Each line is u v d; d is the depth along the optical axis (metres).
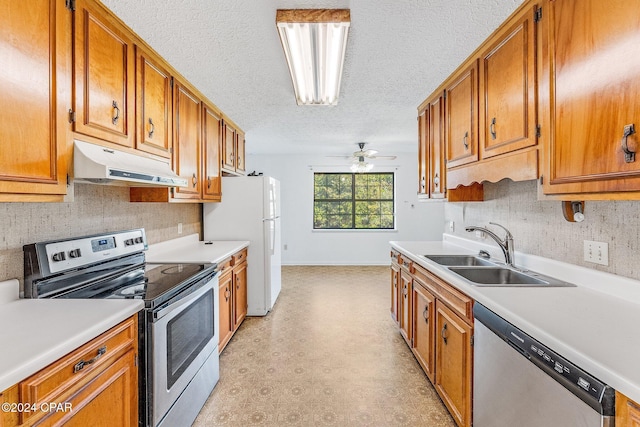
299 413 1.79
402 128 3.84
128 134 1.66
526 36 1.41
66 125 1.23
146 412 1.31
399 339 2.75
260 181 3.34
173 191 2.19
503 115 1.60
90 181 1.61
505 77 1.58
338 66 1.98
